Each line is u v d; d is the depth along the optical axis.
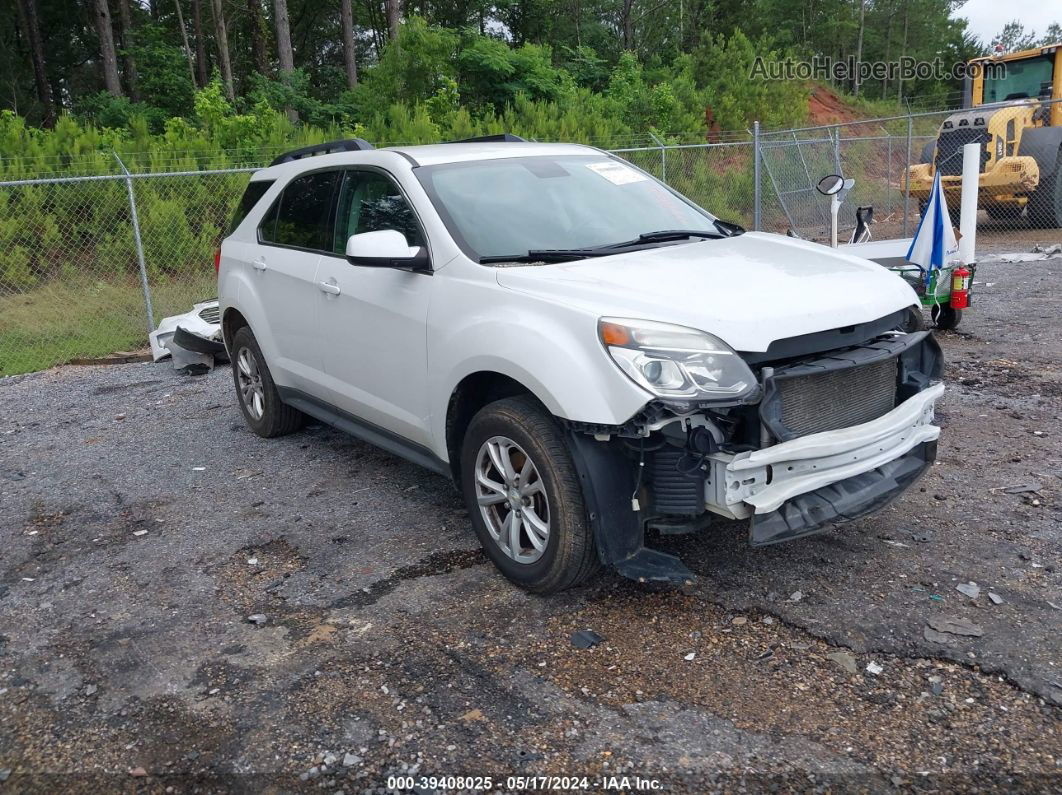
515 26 33.56
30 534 4.79
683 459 3.27
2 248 12.18
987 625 3.33
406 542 4.38
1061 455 5.04
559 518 3.45
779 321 3.28
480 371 3.75
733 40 29.16
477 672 3.22
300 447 5.99
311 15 40.16
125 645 3.56
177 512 4.98
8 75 37.47
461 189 4.39
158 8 40.16
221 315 6.29
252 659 3.40
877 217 18.61
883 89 50.41
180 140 15.52
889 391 3.82
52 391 8.23
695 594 3.69
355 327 4.66
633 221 4.56
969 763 2.64
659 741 2.80
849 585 3.69
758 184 14.25
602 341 3.27
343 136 17.16
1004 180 14.95
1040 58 16.73
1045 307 9.16
